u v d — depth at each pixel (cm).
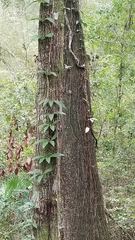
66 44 348
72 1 348
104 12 546
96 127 552
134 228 475
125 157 541
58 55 306
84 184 376
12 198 404
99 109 543
